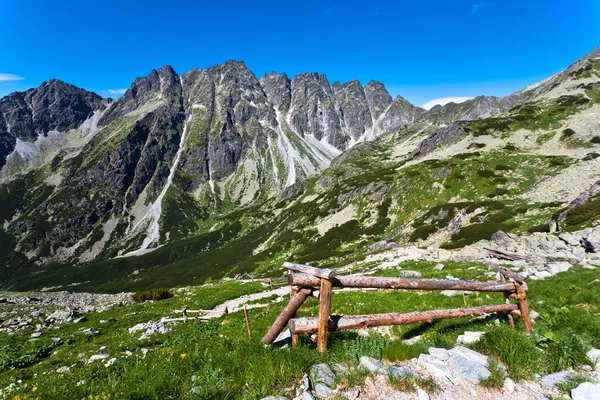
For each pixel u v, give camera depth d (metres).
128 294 43.03
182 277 152.88
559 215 48.09
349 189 147.38
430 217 94.62
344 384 5.45
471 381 5.77
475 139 156.00
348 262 58.78
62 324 24.09
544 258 26.16
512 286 9.16
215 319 18.09
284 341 8.20
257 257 129.00
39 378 10.20
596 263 20.50
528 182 99.44
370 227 111.00
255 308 19.80
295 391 5.34
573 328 8.04
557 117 155.38
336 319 6.84
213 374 5.96
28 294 43.12
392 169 165.12
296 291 7.22
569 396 5.43
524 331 8.32
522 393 5.59
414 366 6.18
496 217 70.19
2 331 21.78
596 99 161.88
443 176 118.94
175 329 17.83
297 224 149.25
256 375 5.70
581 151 115.25
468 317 9.94
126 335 18.30
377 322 7.06
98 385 6.85
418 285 7.54
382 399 5.17
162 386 5.73
